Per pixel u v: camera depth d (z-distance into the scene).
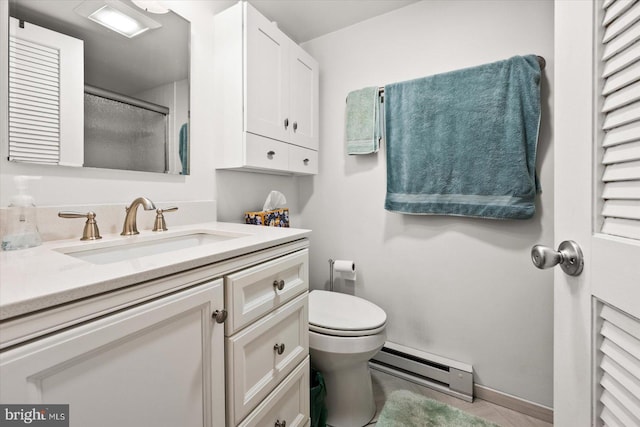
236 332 0.69
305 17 1.65
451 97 1.39
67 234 0.84
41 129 0.80
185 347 0.57
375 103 1.60
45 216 0.79
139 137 1.04
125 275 0.46
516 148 1.24
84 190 0.90
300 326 0.96
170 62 1.13
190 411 0.58
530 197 1.24
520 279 1.32
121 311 0.46
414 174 1.48
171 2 1.14
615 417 0.43
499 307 1.37
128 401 0.47
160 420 0.52
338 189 1.81
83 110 0.89
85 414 0.42
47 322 0.38
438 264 1.51
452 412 1.31
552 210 1.25
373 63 1.66
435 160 1.43
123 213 0.97
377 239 1.68
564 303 0.54
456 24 1.43
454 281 1.47
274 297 0.82
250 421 0.72
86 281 0.42
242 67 1.22
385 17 1.62
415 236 1.57
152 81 1.07
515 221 1.33
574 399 0.51
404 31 1.57
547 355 1.28
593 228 0.48
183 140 1.18
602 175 0.47
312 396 1.13
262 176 1.63
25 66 0.77
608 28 0.45
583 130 0.50
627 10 0.41
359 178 1.73
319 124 1.86
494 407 1.35
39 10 0.80
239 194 1.47
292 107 1.50
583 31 0.50
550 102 1.25
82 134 0.88
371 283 1.71
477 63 1.39
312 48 1.87
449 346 1.49
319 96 1.85
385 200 1.57
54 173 0.84
